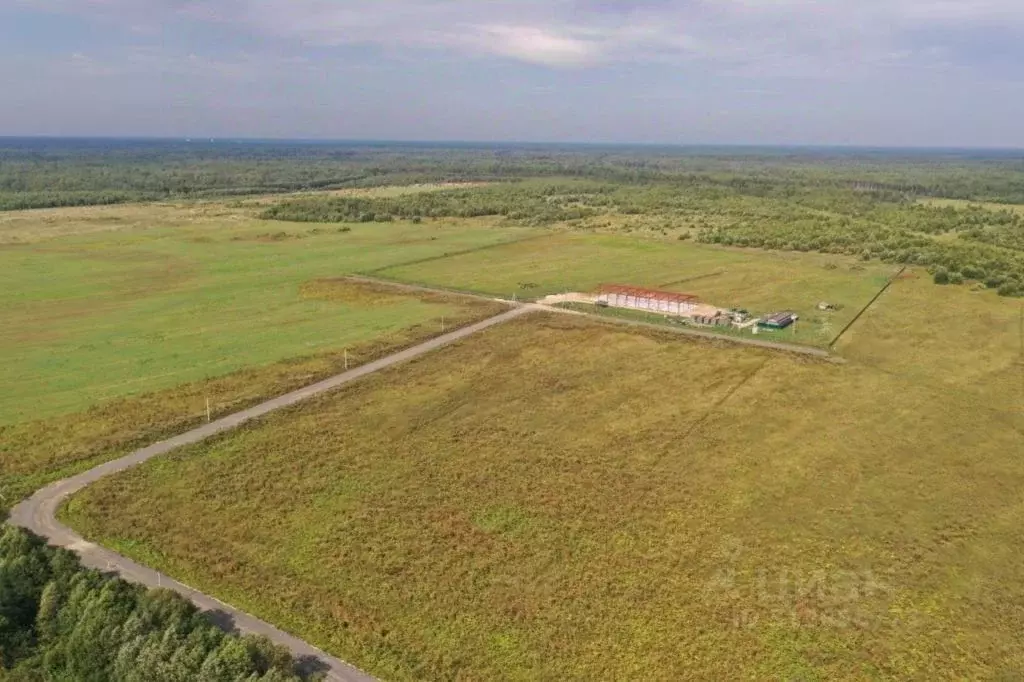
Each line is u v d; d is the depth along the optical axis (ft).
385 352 266.57
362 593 134.62
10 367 247.29
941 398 228.22
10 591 124.16
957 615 130.82
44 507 158.81
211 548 146.41
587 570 142.51
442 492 170.40
